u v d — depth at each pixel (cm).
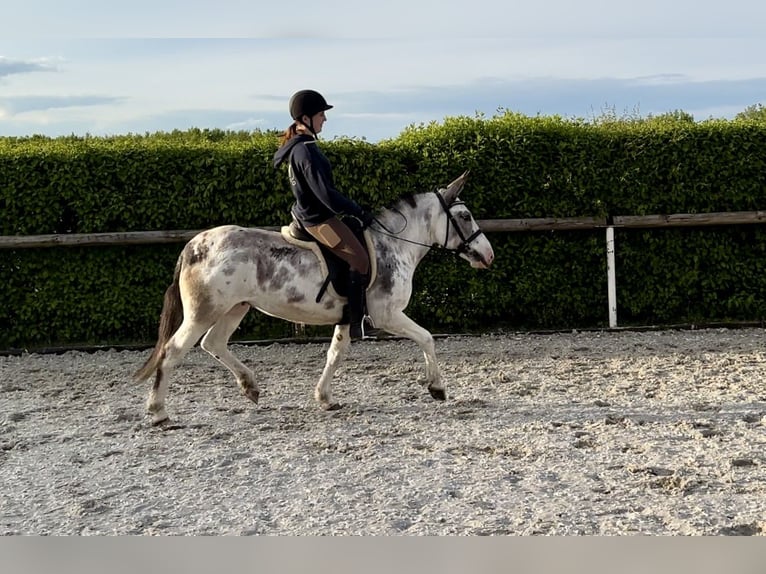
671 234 980
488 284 970
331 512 434
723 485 457
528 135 957
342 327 632
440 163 947
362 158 937
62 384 779
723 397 658
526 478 477
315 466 510
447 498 448
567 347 893
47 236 919
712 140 968
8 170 927
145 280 952
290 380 767
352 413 636
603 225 963
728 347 870
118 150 938
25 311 940
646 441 543
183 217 945
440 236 652
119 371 834
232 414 647
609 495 446
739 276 984
